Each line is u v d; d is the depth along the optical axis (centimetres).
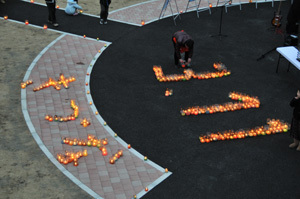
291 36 1561
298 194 969
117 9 1966
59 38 1659
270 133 1164
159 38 1705
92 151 1075
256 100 1299
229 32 1770
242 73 1468
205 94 1341
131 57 1552
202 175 1014
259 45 1667
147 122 1199
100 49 1596
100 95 1316
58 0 2017
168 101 1299
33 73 1409
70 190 951
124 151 1082
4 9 1886
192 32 1761
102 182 979
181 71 1466
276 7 2028
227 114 1243
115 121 1197
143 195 947
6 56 1503
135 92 1339
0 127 1139
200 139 1128
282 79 1438
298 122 1054
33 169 1005
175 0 1938
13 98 1270
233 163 1055
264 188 981
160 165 1041
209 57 1568
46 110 1225
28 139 1102
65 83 1347
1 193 930
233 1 2081
